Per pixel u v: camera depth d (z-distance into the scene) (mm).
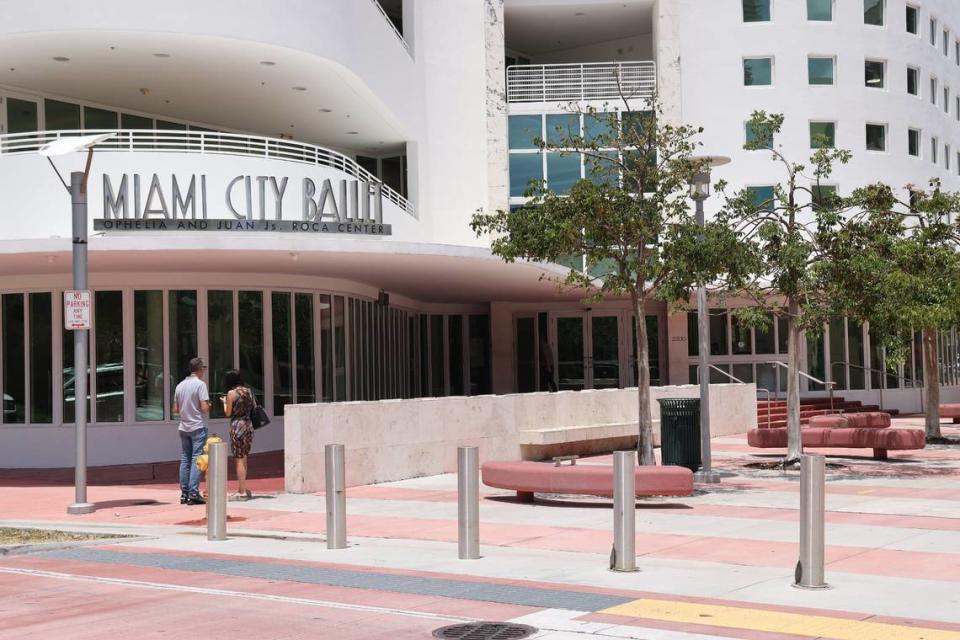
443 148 32750
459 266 22828
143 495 17203
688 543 11578
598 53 39562
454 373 36812
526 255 16812
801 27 36062
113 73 24719
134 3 21922
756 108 35906
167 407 22688
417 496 16328
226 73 25016
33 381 22625
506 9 35500
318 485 17016
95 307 22500
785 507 14633
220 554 11539
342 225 22766
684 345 36000
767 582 9289
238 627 7855
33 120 25781
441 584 9438
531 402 21516
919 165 38031
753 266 16844
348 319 26344
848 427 24500
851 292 17750
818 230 18938
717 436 28109
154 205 21672
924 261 18859
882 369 38125
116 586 9648
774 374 37438
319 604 8641
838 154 18938
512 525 13203
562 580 9539
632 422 24250
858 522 13008
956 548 11078
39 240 18750
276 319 23969
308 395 24641
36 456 22500
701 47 35938
